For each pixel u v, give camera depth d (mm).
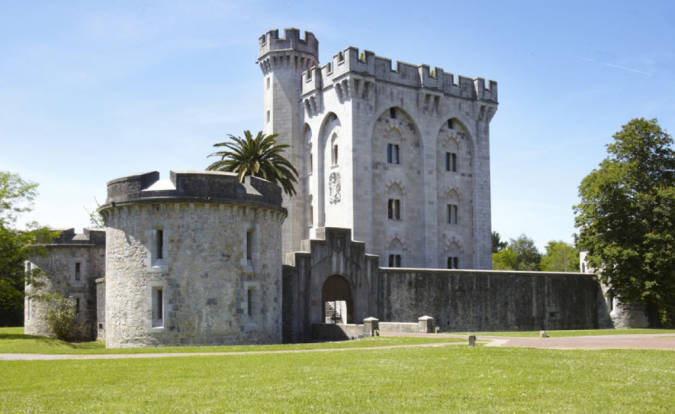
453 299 55406
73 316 57875
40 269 62156
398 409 15727
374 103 68125
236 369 22703
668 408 15805
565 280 63062
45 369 23406
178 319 36562
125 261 37875
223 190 38000
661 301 56781
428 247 70250
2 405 16703
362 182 66375
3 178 59625
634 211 58594
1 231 57500
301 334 47531
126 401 17031
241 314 37938
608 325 64000
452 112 74750
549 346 30094
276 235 41594
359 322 50719
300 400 16859
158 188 37438
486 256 75562
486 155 77188
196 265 36938
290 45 75062
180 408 16047
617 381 19359
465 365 22859
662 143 61438
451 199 74438
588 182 61406
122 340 37406
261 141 68312
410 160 71188
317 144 71500
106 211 39500
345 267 50531
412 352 27328
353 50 66562
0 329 72750
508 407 15898
